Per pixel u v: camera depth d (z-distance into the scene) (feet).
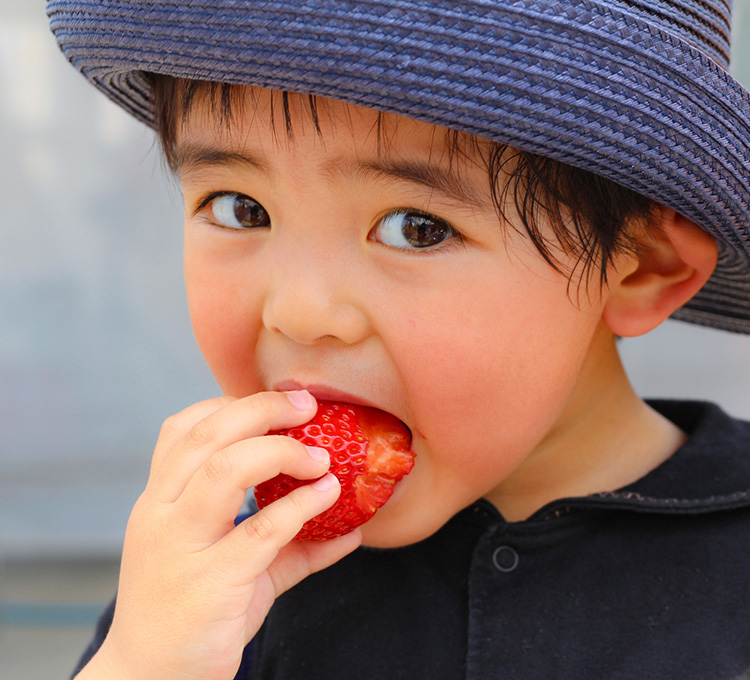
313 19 1.04
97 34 1.16
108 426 3.53
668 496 1.34
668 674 1.27
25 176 3.37
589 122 1.10
